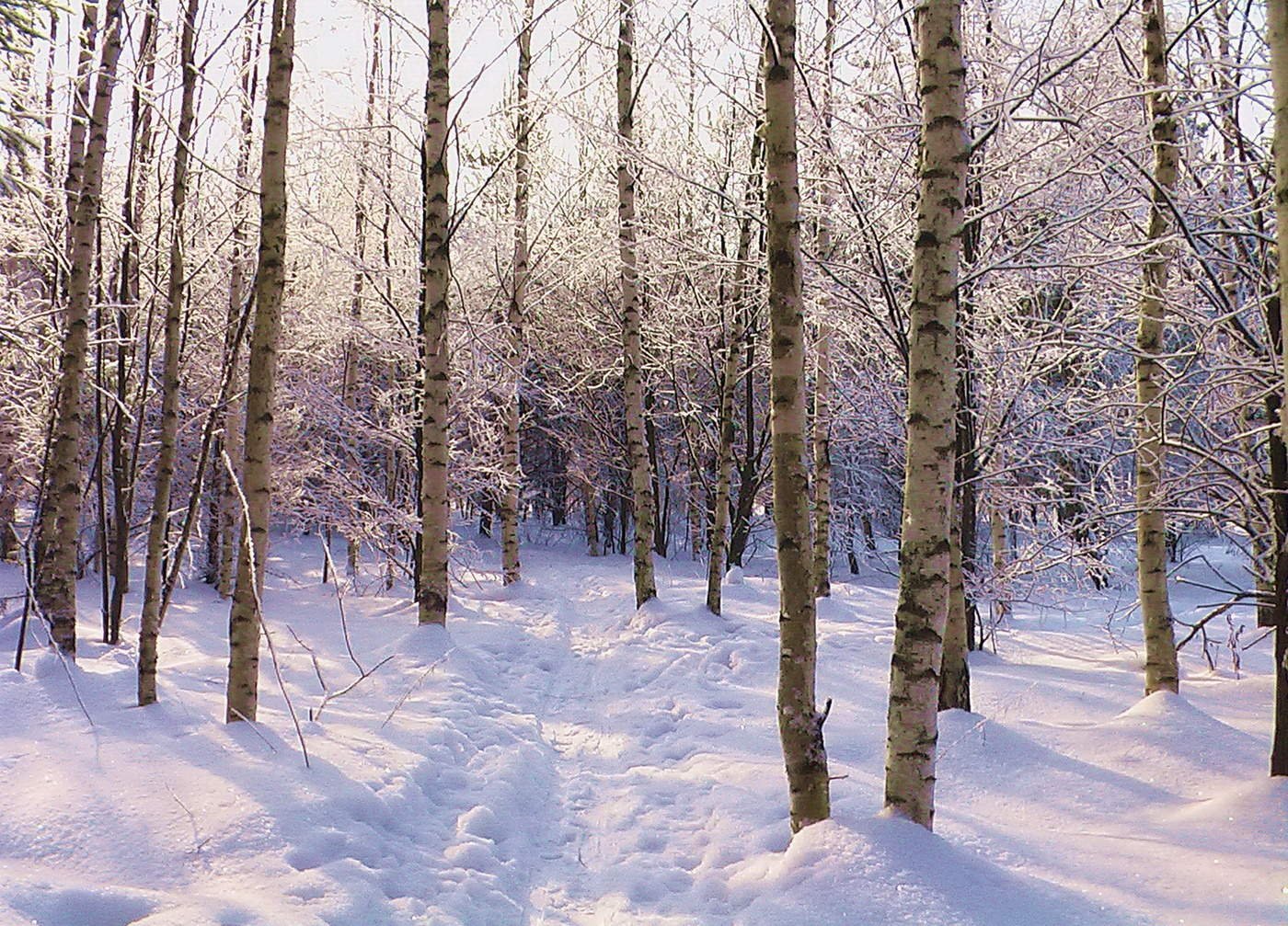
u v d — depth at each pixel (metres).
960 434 7.57
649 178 11.34
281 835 3.52
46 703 5.12
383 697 6.19
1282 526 5.16
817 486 13.38
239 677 4.81
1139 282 7.09
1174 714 5.76
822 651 9.14
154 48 6.07
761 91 7.35
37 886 2.88
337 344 14.40
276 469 13.95
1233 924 3.08
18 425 12.22
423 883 3.54
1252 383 5.99
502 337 12.12
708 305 12.31
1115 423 7.65
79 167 7.49
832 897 3.24
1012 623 12.36
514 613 11.84
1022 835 4.07
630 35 9.80
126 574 7.76
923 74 3.75
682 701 7.08
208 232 8.40
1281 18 2.73
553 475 28.77
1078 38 6.66
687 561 25.06
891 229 7.16
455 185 11.10
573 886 3.92
